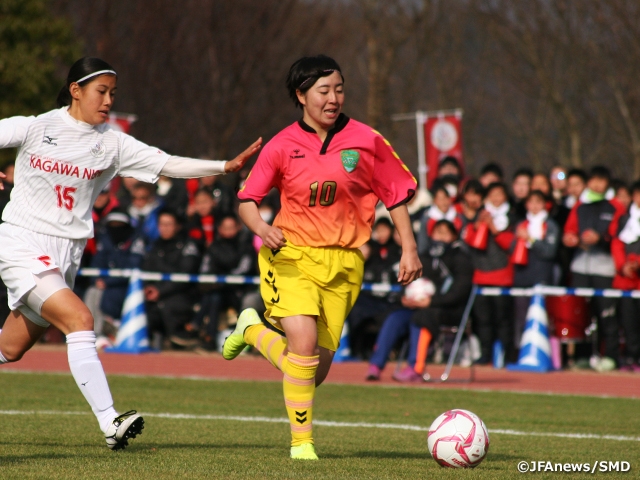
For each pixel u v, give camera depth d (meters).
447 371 40.72
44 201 20.39
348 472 18.02
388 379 42.28
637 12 83.12
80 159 20.48
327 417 29.16
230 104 101.19
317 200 19.95
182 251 51.88
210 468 18.05
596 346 47.22
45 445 21.11
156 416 27.95
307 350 19.81
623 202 49.44
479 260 47.22
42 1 75.50
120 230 53.50
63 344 55.91
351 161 19.86
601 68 88.62
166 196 56.00
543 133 114.56
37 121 20.30
